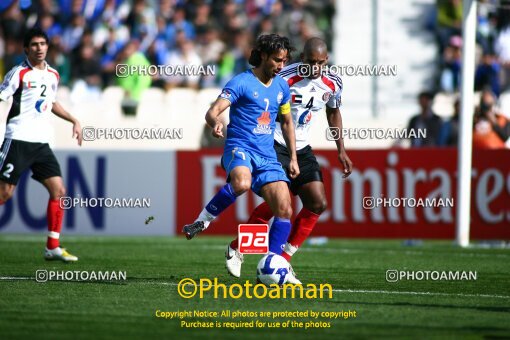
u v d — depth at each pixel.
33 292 20.97
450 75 54.84
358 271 26.41
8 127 26.98
